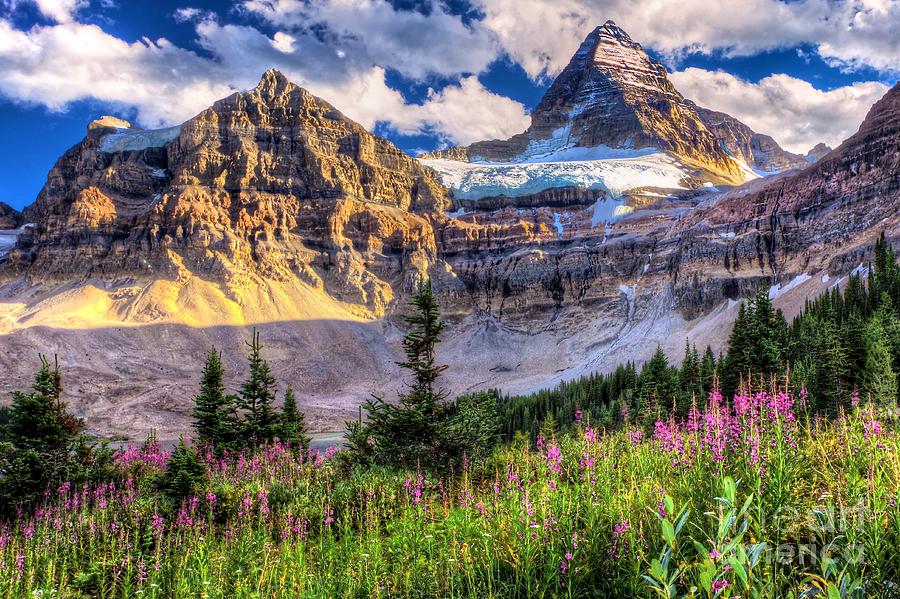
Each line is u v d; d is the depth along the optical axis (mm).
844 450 10461
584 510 10211
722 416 11086
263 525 17859
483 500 12469
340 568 13422
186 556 15375
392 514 16891
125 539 17406
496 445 29875
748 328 54812
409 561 12164
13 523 24594
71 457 29797
